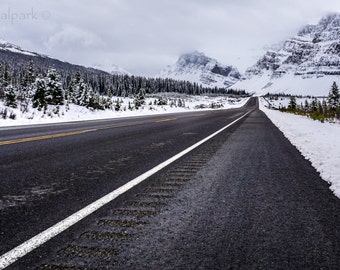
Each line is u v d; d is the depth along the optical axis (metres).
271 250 1.90
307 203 2.88
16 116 16.44
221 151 6.05
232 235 2.12
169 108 48.97
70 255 1.79
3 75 58.19
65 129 10.41
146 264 1.70
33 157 5.08
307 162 5.03
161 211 2.60
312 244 1.99
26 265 1.67
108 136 8.46
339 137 8.23
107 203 2.79
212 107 78.56
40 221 2.33
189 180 3.73
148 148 6.32
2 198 2.90
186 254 1.83
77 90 32.91
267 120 17.78
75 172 4.05
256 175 4.05
